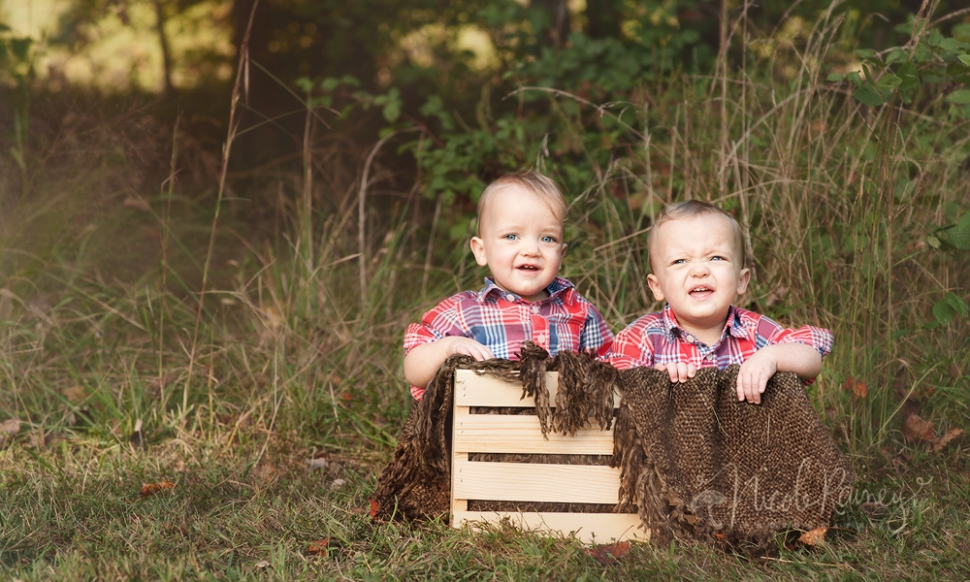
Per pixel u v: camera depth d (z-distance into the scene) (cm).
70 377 346
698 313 236
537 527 224
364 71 832
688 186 358
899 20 588
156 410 319
